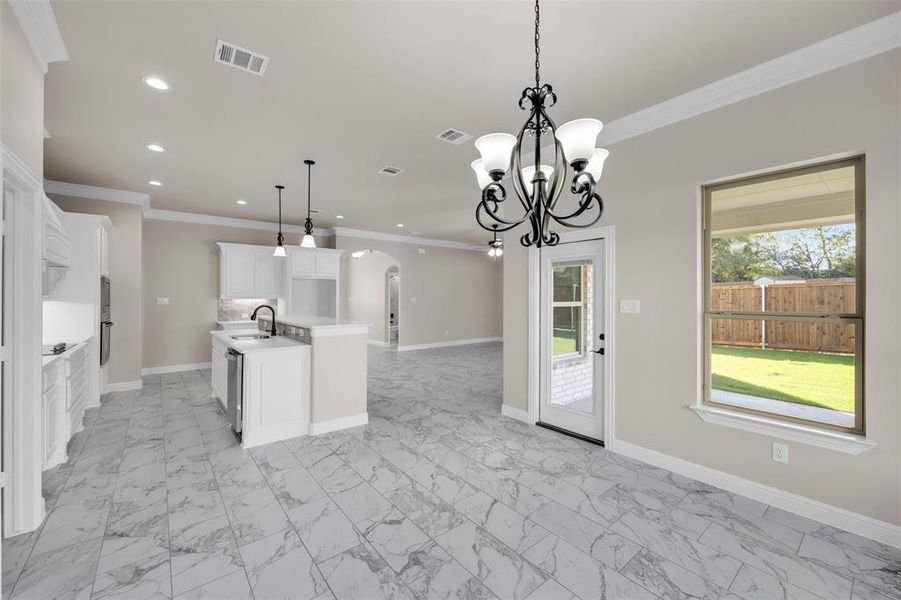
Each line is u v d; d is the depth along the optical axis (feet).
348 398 12.32
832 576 5.85
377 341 33.30
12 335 6.71
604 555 6.31
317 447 10.70
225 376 12.70
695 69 7.74
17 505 6.75
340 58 7.38
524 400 12.89
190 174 14.07
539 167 5.28
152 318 19.88
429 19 6.33
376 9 6.10
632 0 5.90
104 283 14.53
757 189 8.24
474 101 8.99
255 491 8.32
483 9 6.09
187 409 14.06
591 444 10.89
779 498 7.66
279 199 17.63
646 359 9.67
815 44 6.97
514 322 13.21
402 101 8.97
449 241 31.58
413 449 10.59
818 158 7.19
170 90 8.43
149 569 5.95
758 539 6.72
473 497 8.08
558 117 9.78
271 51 7.14
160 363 20.06
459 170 13.74
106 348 15.08
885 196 6.56
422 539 6.70
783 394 7.90
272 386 11.09
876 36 6.48
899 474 6.48
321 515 7.41
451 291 31.91
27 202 6.72
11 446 6.71
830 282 7.38
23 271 6.77
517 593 5.51
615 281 10.23
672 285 9.20
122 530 6.91
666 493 8.23
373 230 26.08
